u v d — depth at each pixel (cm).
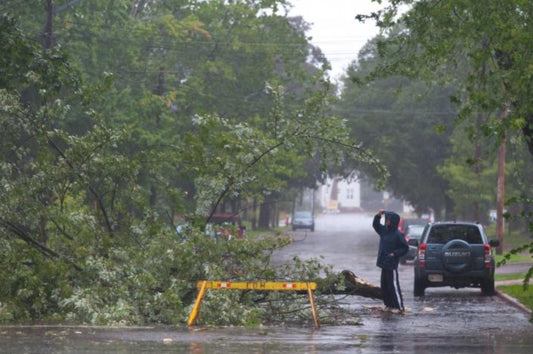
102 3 5312
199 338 1466
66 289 1869
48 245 2138
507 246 6806
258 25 6975
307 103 2270
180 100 5822
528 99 1803
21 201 2036
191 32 6631
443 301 2634
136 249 2050
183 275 2003
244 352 1255
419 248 2836
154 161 2297
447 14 2039
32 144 2744
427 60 2319
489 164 6606
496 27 1883
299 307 1997
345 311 2180
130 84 5741
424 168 9788
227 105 6781
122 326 1719
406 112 9394
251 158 2234
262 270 2045
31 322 1792
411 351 1320
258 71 6912
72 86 2752
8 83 2703
